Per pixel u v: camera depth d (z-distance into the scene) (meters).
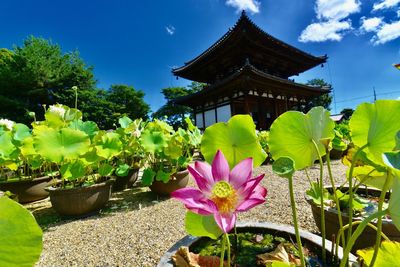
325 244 0.93
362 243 1.20
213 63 15.55
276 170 0.66
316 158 0.93
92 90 27.59
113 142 2.76
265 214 2.20
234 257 0.91
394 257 0.54
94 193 2.41
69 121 2.97
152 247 1.71
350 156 1.41
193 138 3.54
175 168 3.15
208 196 0.49
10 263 0.33
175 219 2.22
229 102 14.33
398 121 0.72
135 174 3.77
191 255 0.84
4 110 21.22
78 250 1.71
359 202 1.25
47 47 25.50
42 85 22.97
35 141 2.12
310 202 1.43
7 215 0.34
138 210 2.55
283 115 0.92
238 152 0.95
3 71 22.02
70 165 2.35
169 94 32.25
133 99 30.02
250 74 11.88
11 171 3.76
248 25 12.22
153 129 3.51
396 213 0.49
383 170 0.82
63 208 2.32
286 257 0.85
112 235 1.93
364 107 0.87
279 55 15.12
